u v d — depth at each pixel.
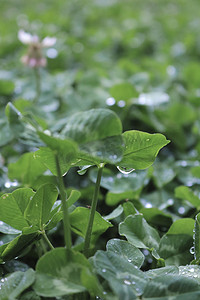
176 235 0.30
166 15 1.21
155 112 0.50
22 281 0.26
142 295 0.26
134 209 0.31
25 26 0.94
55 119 0.48
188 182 0.36
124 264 0.26
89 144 0.25
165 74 0.69
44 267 0.26
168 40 0.94
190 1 1.45
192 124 0.51
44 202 0.28
